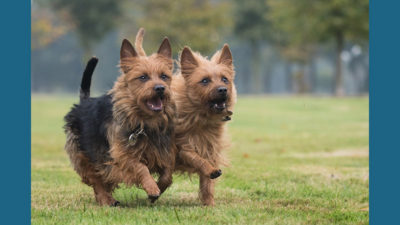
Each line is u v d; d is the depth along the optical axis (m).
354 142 17.27
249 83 92.12
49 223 6.64
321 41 48.09
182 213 6.96
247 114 29.45
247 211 7.14
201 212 7.01
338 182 9.93
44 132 20.84
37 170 11.38
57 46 82.44
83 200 8.16
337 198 8.48
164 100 7.11
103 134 7.43
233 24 61.31
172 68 7.34
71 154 8.16
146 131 7.16
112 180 7.55
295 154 14.55
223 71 7.65
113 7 58.81
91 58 8.38
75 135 8.05
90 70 8.42
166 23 50.66
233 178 10.21
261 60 87.00
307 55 62.00
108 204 7.73
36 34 52.53
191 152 7.53
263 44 84.19
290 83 85.69
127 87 7.12
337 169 11.52
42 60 82.81
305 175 10.63
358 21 43.62
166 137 7.32
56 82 85.00
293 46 61.50
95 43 63.81
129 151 7.11
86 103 8.15
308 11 47.12
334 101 38.19
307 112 30.67
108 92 7.62
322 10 44.50
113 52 83.81
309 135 19.62
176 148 7.58
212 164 7.77
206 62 7.74
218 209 7.24
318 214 7.14
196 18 51.41
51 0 57.28
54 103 38.31
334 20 43.69
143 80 7.02
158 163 7.30
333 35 45.91
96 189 7.86
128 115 7.09
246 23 64.69
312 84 79.75
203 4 52.91
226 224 6.50
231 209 7.24
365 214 7.22
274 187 9.25
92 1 57.50
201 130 7.64
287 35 63.03
